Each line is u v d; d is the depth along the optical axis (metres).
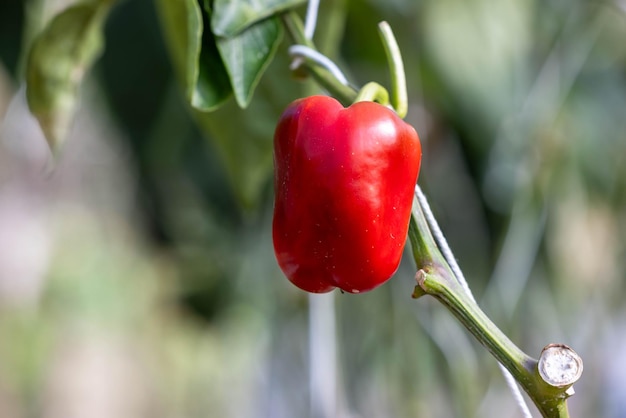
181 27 0.81
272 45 0.72
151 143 1.01
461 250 1.04
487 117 1.01
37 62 0.82
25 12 0.93
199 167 1.06
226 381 1.68
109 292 3.08
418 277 0.62
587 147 1.13
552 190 1.09
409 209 0.64
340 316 0.97
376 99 0.66
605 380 1.18
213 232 1.11
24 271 3.18
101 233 2.98
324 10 0.85
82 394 3.08
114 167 2.20
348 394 1.03
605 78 1.17
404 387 1.04
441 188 1.04
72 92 0.83
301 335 1.09
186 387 2.44
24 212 3.02
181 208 1.08
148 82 0.98
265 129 0.87
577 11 1.05
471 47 1.01
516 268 1.00
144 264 2.95
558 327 1.12
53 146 0.83
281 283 1.10
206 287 1.15
